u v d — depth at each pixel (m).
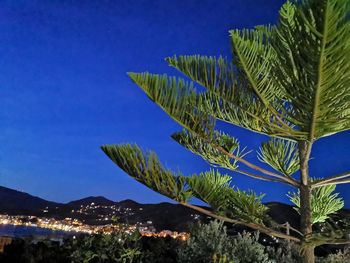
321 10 1.97
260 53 2.65
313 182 2.86
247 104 2.71
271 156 3.30
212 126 2.84
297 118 2.46
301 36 2.13
